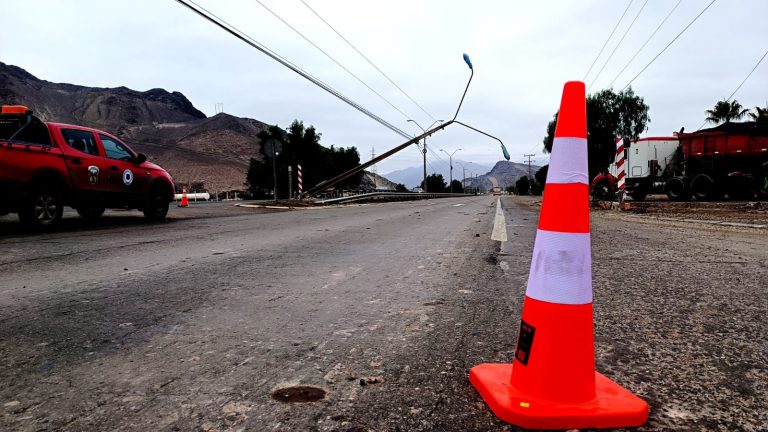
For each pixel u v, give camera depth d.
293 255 5.45
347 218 11.84
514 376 1.73
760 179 16.08
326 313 2.97
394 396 1.78
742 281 3.87
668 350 2.27
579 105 1.73
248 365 2.10
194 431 1.53
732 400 1.74
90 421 1.61
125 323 2.75
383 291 3.60
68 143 8.48
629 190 19.39
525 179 118.50
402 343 2.39
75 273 4.30
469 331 2.59
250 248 6.04
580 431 1.54
